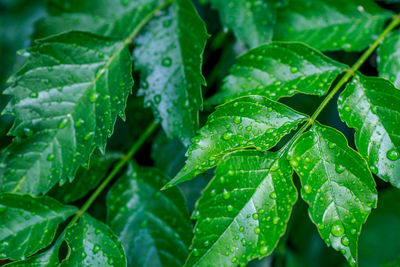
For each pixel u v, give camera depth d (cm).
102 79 45
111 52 45
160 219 45
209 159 41
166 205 45
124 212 45
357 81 43
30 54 44
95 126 44
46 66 44
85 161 44
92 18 46
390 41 45
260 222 41
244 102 42
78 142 44
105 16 46
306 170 42
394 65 45
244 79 44
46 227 44
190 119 44
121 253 43
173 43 46
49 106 44
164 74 45
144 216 45
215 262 41
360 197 41
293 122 42
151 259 44
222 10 46
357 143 42
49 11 46
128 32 46
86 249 43
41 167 44
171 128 45
